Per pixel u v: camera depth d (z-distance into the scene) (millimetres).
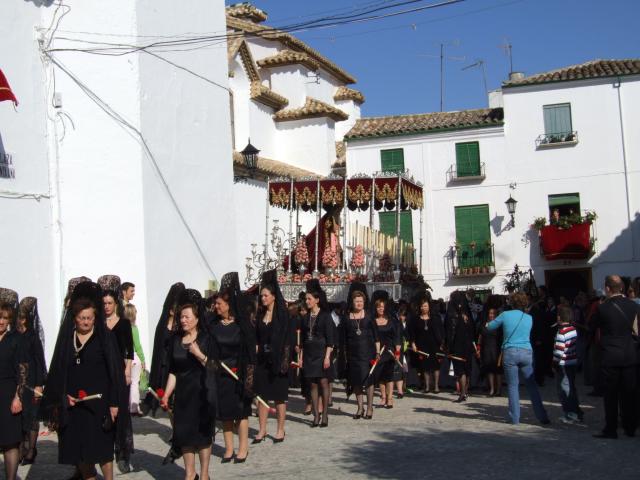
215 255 16438
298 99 29891
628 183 25844
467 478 7855
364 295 12406
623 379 9922
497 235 26734
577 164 26250
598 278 25875
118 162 14109
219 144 16875
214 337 8422
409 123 28453
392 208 18656
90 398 6992
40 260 13336
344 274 17250
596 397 14094
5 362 7660
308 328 11555
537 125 26609
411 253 22812
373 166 27922
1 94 12047
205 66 16500
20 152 13047
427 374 15414
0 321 7684
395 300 17594
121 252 14023
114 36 14203
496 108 28656
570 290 26688
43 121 13648
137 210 14039
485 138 26969
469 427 11070
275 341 10078
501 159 26812
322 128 29188
